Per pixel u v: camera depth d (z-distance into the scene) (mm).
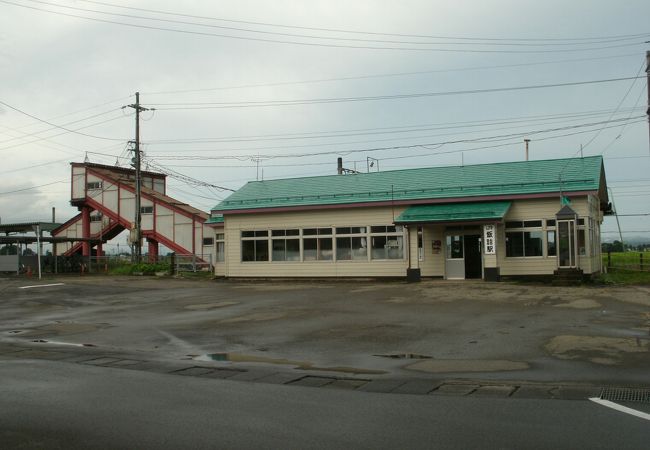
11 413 6906
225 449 5551
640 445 5449
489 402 7160
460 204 27516
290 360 10414
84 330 14875
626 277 27031
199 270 40812
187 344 12391
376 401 7336
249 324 14961
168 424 6387
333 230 30234
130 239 42125
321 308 17672
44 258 40938
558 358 9688
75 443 5781
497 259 25703
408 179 30562
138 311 18688
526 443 5555
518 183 26781
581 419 6320
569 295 19078
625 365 9031
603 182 28688
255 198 32625
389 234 29047
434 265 27812
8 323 16688
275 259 31594
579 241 25234
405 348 11117
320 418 6566
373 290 22922
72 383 8609
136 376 9141
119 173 53906
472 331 12688
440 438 5762
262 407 7098
